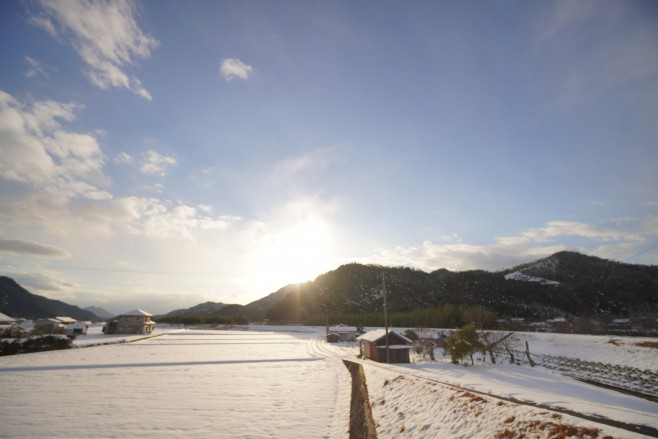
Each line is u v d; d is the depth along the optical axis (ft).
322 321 497.05
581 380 122.93
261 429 59.67
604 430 29.45
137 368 124.98
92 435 55.21
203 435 56.34
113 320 308.40
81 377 104.58
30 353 159.63
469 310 333.01
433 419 46.24
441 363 148.97
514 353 188.75
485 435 36.40
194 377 110.22
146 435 55.77
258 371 125.80
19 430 56.65
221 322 510.99
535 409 37.06
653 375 123.75
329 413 70.49
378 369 103.14
